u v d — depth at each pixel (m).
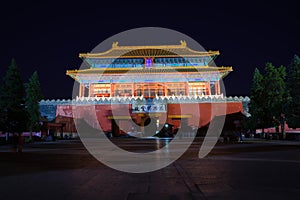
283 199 8.32
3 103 45.28
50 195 9.06
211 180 11.57
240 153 24.38
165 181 11.48
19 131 46.28
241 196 8.71
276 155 22.20
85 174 13.46
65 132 77.44
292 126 45.66
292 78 45.59
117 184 10.90
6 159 20.77
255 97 55.44
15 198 8.69
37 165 17.03
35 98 57.44
